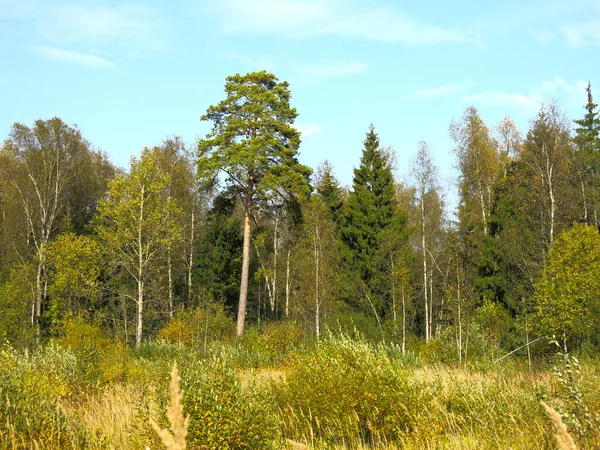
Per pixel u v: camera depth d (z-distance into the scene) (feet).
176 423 4.93
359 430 29.81
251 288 155.43
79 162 145.89
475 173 120.37
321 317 105.60
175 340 88.02
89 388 47.26
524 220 103.65
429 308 124.88
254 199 113.91
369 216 126.00
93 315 107.65
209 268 143.23
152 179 106.52
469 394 31.32
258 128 111.96
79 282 106.22
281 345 81.51
